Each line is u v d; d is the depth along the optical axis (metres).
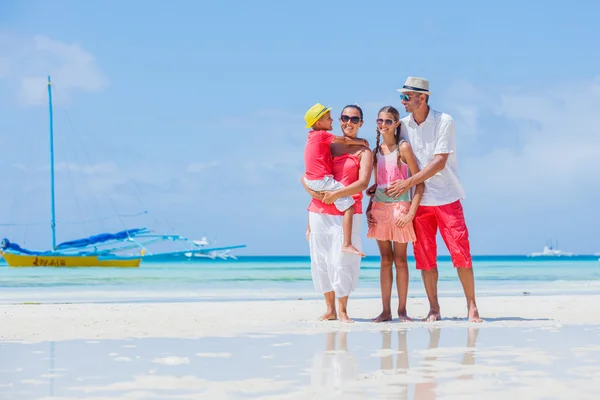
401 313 6.34
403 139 6.13
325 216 6.09
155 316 6.78
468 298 6.29
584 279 21.00
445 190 6.11
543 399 2.92
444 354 4.19
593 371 3.59
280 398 2.96
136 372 3.61
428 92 5.97
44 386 3.26
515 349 4.40
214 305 8.27
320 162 6.00
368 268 34.03
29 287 15.85
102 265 37.12
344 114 6.02
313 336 5.11
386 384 3.25
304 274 28.56
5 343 4.75
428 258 6.29
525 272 29.33
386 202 6.17
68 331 5.46
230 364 3.85
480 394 3.02
